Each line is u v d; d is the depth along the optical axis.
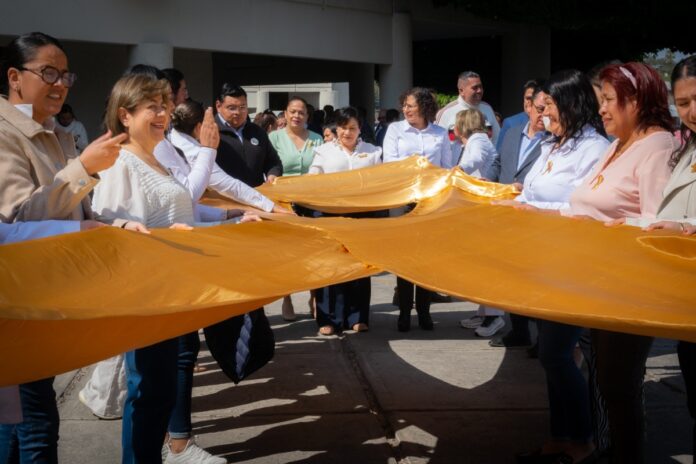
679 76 3.64
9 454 3.65
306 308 8.62
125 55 15.95
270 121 15.15
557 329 4.32
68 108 12.36
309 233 4.31
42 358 2.95
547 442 4.64
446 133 8.10
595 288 3.33
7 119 3.47
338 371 6.47
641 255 3.64
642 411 3.90
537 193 4.97
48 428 3.56
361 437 5.15
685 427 5.24
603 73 4.11
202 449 4.64
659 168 3.93
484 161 7.39
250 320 4.89
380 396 5.86
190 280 3.33
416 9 16.95
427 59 21.53
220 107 7.04
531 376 6.29
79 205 3.73
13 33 11.67
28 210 3.41
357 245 3.94
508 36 19.27
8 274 3.01
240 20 14.23
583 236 3.92
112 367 5.35
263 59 22.45
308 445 5.02
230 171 6.98
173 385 3.87
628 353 3.77
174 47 13.45
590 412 4.56
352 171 6.79
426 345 7.15
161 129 4.19
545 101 4.90
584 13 16.80
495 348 7.04
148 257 3.44
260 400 5.83
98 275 3.21
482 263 3.66
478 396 5.85
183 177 5.01
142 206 4.05
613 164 4.16
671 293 3.27
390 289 9.63
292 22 15.01
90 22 12.49
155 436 3.87
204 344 7.28
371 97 20.17
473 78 9.45
